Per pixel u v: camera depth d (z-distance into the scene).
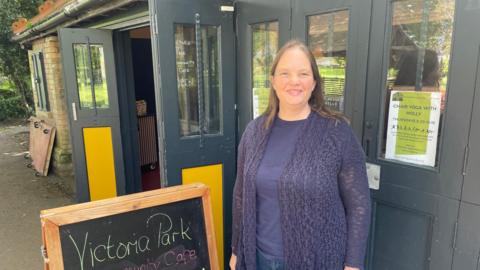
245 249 1.59
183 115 2.49
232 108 2.64
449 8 1.60
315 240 1.41
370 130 1.89
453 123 1.59
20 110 13.11
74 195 5.09
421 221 1.76
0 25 8.71
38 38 6.22
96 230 1.69
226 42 2.54
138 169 4.49
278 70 1.49
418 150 1.75
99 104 4.03
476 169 1.54
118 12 3.50
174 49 2.34
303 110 1.51
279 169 1.45
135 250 1.79
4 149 8.40
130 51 4.25
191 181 2.55
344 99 1.99
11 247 3.58
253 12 2.42
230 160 2.69
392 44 1.79
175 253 1.90
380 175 1.89
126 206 1.75
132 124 4.38
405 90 1.77
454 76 1.57
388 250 1.92
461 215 1.61
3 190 5.33
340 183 1.44
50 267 1.58
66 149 5.97
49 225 1.57
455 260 1.65
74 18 4.33
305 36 2.13
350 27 1.90
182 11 2.33
